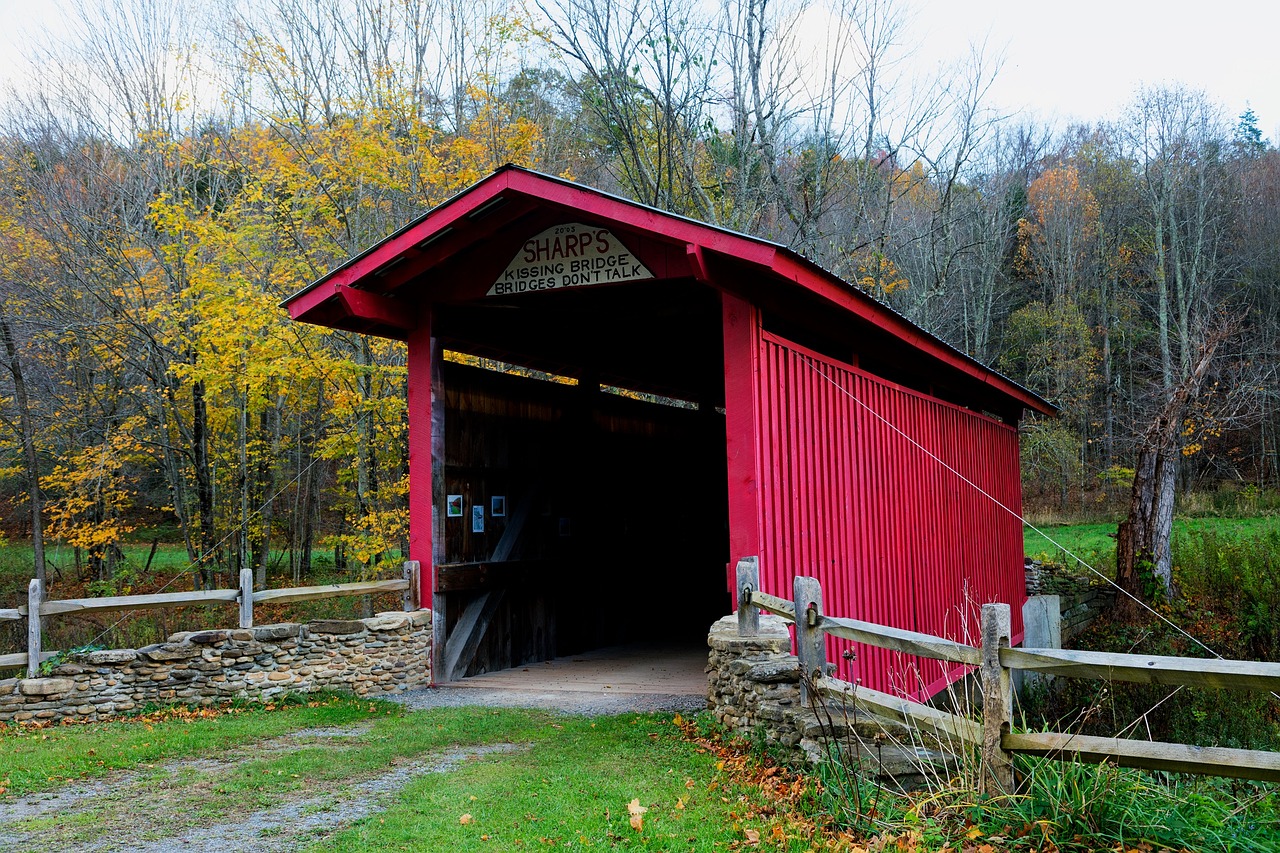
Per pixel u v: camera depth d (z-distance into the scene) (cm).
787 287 777
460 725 697
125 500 1720
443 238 836
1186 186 3466
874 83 2280
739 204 2166
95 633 1226
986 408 1488
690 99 2147
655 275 773
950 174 2423
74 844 429
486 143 1480
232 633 787
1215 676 328
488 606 964
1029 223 3666
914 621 1026
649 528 1277
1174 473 1747
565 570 1084
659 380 1358
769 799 478
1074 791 381
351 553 1493
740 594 618
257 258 1375
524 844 416
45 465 1836
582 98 2166
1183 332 2978
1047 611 1023
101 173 1599
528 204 799
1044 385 3247
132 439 1574
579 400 1147
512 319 1020
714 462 1491
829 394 872
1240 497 2683
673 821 446
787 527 758
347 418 1471
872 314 849
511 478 1020
